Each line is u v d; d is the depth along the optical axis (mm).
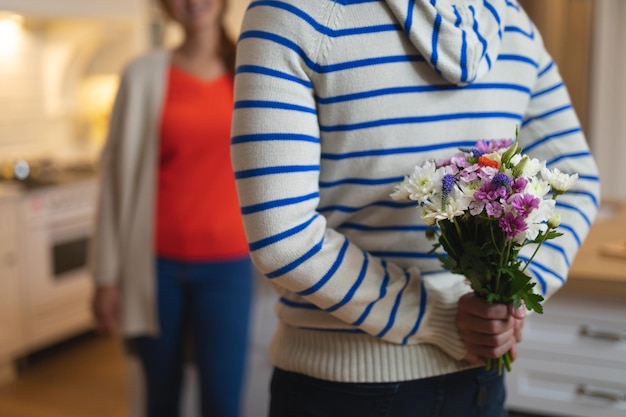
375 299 910
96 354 3607
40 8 3305
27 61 3996
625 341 1488
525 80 1010
